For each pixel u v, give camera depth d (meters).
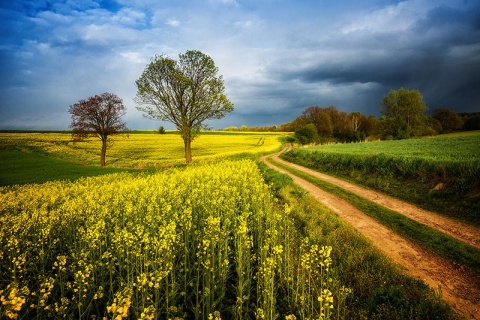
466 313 5.02
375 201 13.27
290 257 6.93
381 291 5.36
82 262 5.56
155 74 33.59
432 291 5.50
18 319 4.79
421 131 68.12
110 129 39.44
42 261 6.42
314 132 84.56
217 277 6.06
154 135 87.88
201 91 34.38
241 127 165.88
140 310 4.43
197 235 7.54
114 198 12.30
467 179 11.80
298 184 18.59
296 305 5.00
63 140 67.75
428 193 12.89
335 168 24.53
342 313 5.06
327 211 11.35
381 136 72.06
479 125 86.25
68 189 17.27
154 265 5.36
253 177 17.64
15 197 15.16
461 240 8.15
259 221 8.74
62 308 4.46
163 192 12.65
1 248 7.15
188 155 36.19
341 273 6.26
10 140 65.94
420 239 8.47
